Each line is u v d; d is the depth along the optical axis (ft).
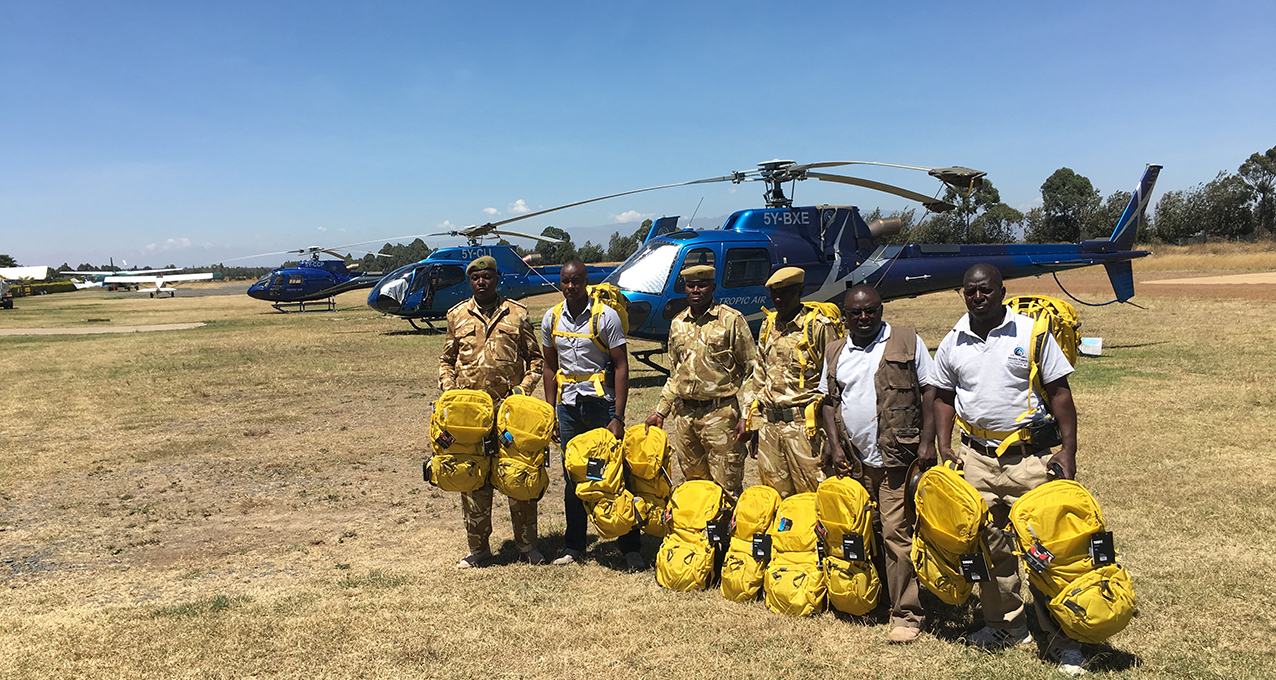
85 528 17.19
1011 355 9.62
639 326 33.04
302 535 16.43
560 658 10.21
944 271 39.63
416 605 12.11
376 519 17.51
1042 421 9.56
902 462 10.42
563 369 14.37
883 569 11.18
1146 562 12.96
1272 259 134.62
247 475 21.76
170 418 30.71
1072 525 8.92
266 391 36.99
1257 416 23.75
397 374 41.81
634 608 11.79
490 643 10.68
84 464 23.29
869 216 39.47
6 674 9.92
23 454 24.68
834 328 12.34
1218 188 205.77
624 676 9.70
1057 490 8.98
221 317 98.68
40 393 37.22
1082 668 9.42
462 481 13.51
